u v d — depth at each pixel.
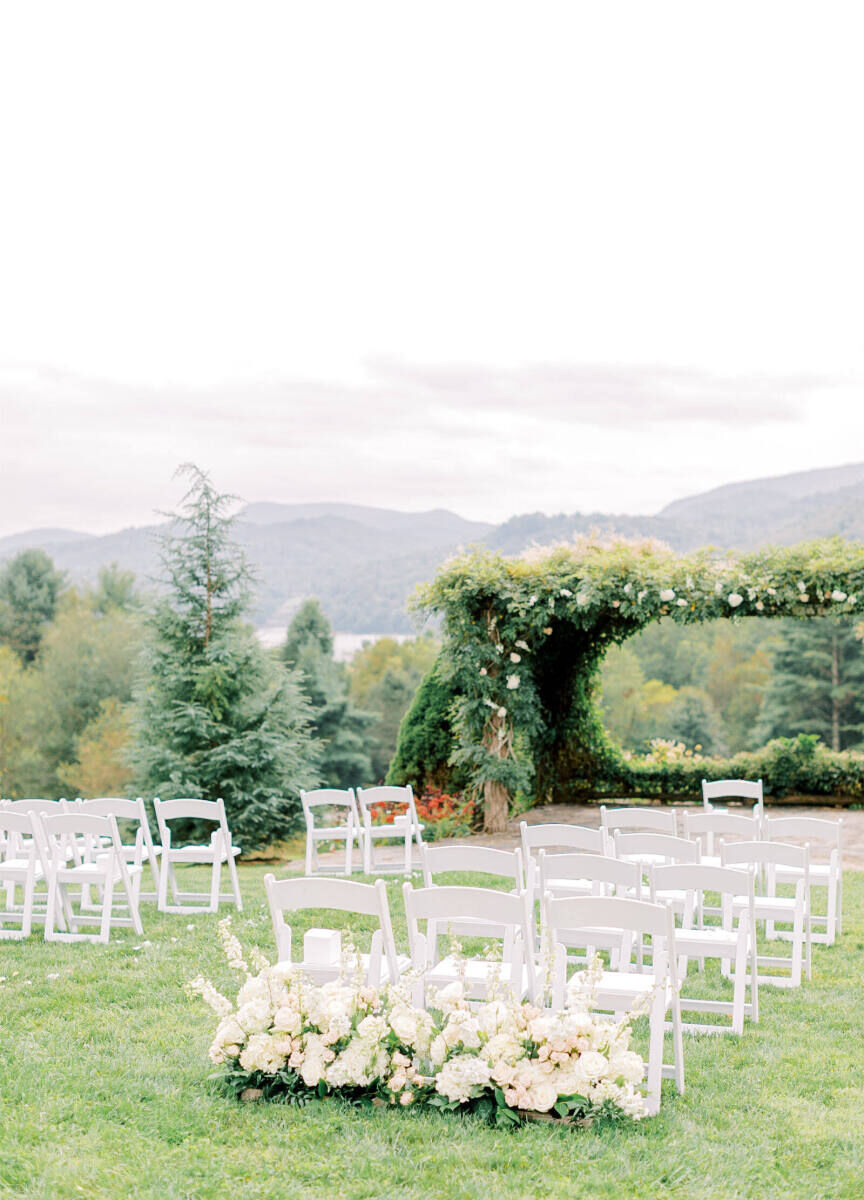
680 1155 3.65
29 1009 5.39
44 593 47.69
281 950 4.57
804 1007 5.71
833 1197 3.41
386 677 47.53
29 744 40.81
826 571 12.52
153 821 15.40
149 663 15.81
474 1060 4.02
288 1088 4.17
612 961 5.96
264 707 15.59
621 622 15.18
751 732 39.94
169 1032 5.02
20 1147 3.61
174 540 16.02
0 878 7.16
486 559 13.38
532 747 15.20
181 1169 3.47
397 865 10.17
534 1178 3.46
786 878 7.34
